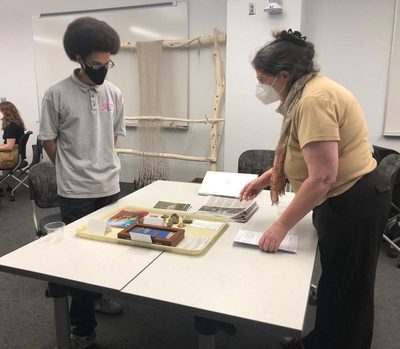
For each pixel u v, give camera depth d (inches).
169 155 175.6
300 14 136.9
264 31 142.1
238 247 55.1
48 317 85.0
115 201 78.5
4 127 172.7
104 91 72.1
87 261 50.5
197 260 50.8
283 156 57.7
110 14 179.9
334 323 57.8
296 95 51.2
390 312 87.5
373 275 55.3
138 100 184.2
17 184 196.4
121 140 193.6
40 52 199.3
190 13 167.0
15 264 49.6
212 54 166.4
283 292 42.8
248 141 153.9
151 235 55.1
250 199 74.2
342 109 48.8
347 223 52.3
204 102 173.2
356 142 51.1
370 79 144.9
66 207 72.4
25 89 212.2
